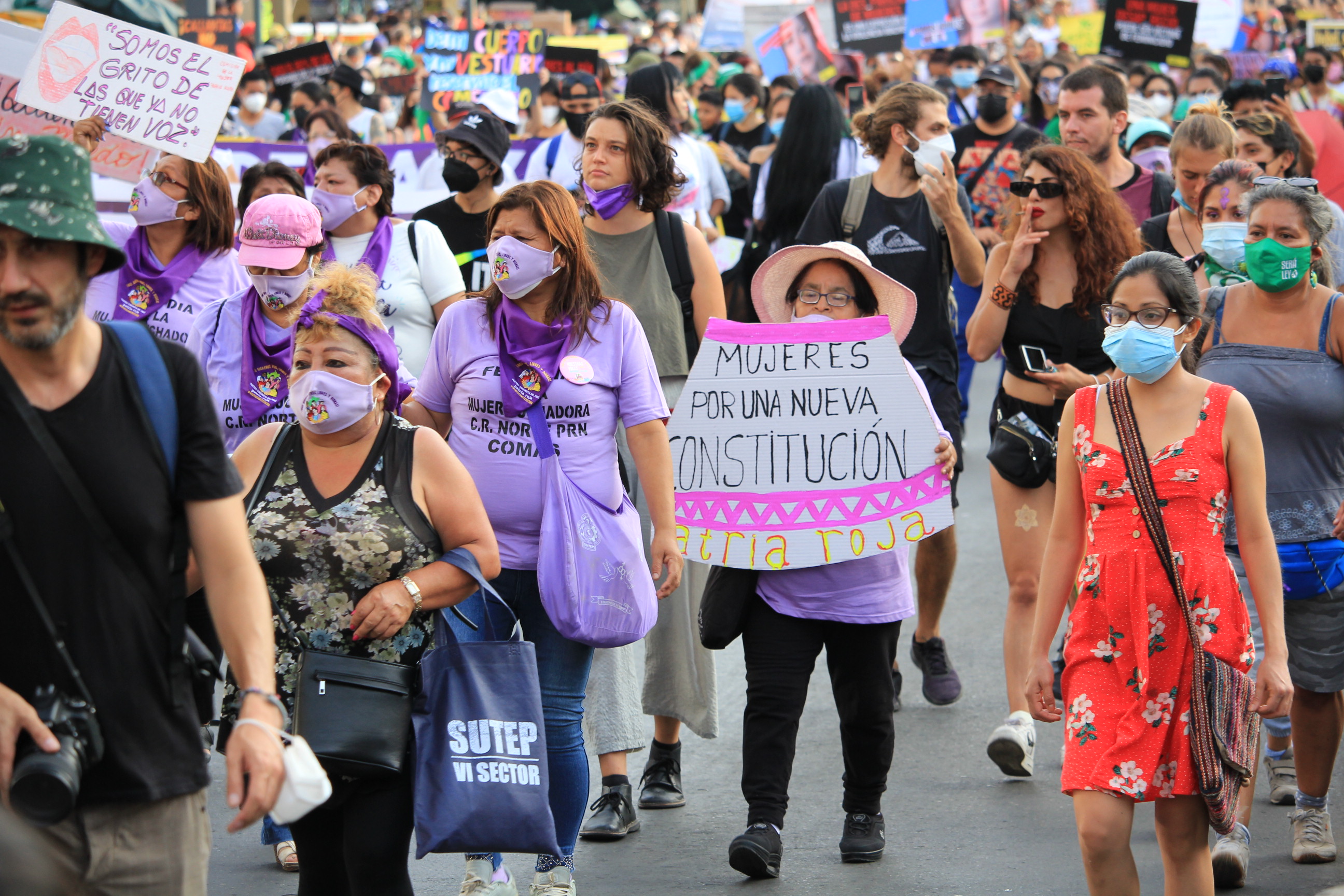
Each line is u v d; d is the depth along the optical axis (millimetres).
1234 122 22391
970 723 20797
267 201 15414
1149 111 36656
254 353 15688
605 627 13812
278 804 8914
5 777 8578
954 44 48906
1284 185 15672
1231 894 14828
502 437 14148
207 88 18109
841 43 50000
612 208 17594
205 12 56031
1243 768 12367
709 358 16328
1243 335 16031
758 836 15180
